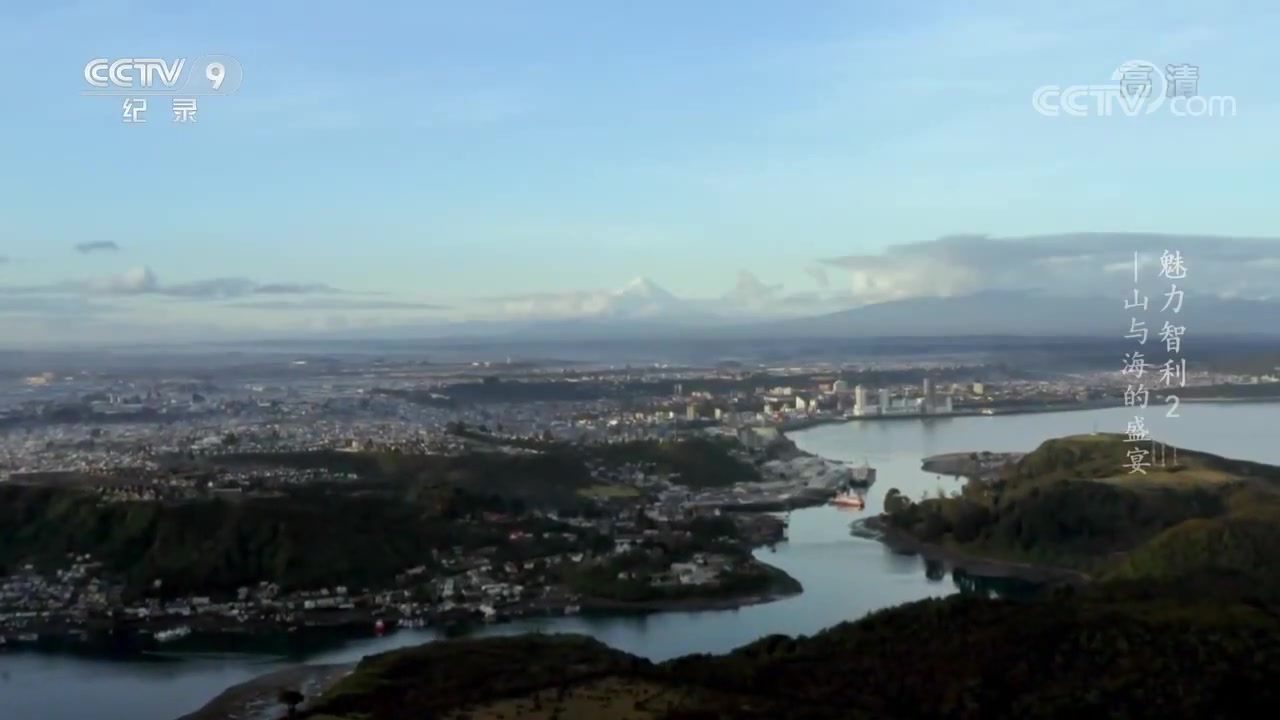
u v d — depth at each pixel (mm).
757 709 161500
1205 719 154875
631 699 169625
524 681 183000
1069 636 174875
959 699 163750
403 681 194875
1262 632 175875
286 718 184375
